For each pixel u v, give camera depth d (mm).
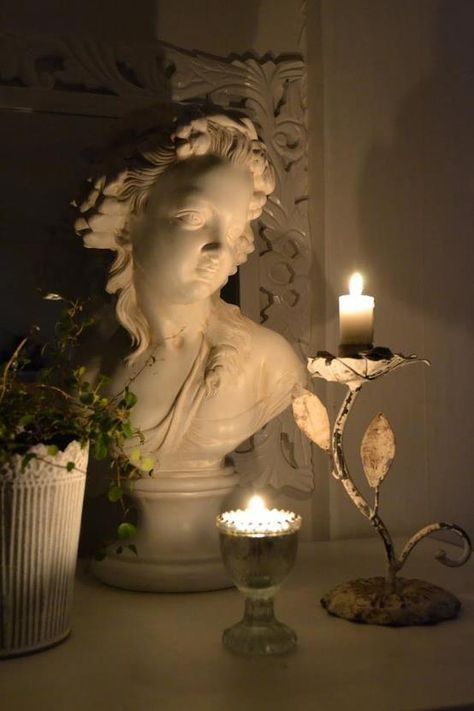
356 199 1307
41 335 1138
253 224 1264
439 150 1300
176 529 982
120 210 946
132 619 891
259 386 1016
